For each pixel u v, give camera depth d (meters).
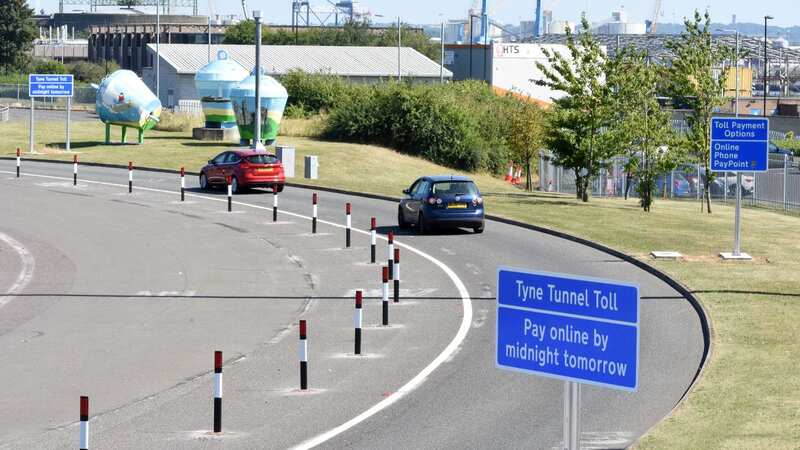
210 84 180.75
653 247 80.44
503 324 23.56
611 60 123.31
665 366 47.31
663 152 115.75
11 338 53.94
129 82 169.00
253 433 38.00
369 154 173.50
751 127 74.19
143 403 42.16
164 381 45.66
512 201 116.00
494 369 47.34
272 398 42.81
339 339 53.59
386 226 95.81
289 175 138.62
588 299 22.44
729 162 74.50
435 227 89.94
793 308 57.44
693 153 129.38
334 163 160.88
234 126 180.88
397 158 178.50
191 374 46.88
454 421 39.31
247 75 181.50
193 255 79.44
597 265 74.56
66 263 76.19
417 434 37.69
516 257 78.62
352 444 36.53
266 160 119.81
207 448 36.22
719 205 129.12
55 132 187.88
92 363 48.84
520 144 178.50
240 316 59.25
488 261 77.00
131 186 117.31
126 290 66.69
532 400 42.16
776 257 75.69
